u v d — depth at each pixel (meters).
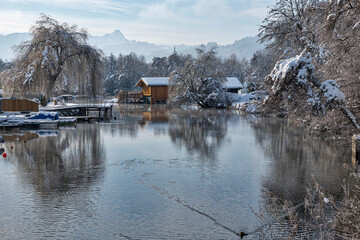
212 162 18.12
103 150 21.27
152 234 9.62
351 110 19.48
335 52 19.75
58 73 46.69
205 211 11.21
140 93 84.81
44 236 9.50
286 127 32.22
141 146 22.70
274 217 10.12
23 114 38.28
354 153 16.58
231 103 62.62
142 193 12.99
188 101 63.19
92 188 13.58
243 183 14.28
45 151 20.78
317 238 8.85
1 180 14.58
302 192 12.99
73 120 35.28
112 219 10.58
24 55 45.31
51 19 46.97
